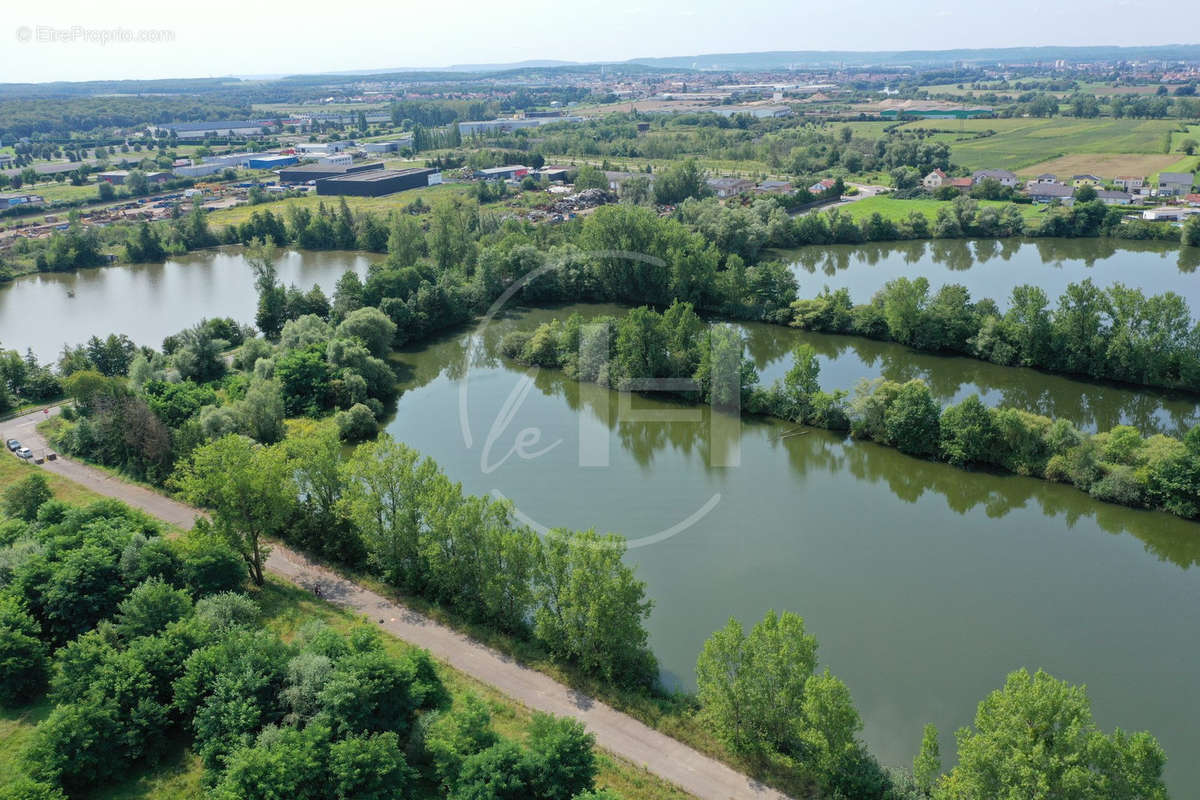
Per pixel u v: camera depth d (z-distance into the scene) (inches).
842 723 1999.3
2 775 2096.5
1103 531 3531.0
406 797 1967.3
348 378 4859.7
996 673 2596.0
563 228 7810.0
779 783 2074.3
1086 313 5054.1
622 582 2409.0
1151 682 2561.5
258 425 4274.1
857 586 3080.7
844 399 4744.1
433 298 6299.2
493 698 2370.8
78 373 4756.4
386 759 1931.6
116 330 6875.0
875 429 4323.3
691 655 2664.9
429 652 2524.6
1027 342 5285.4
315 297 6501.0
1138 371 4916.3
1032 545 3405.5
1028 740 1742.1
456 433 4542.3
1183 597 3026.6
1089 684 2551.7
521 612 2674.7
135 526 3063.5
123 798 2052.2
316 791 1925.4
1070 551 3356.3
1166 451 3609.7
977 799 1768.0
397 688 2176.4
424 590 2925.7
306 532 3262.8
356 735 2047.2
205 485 2861.7
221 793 1852.9
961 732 1934.1
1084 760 1712.6
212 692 2223.2
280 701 2178.9
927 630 2817.4
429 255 7780.5
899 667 2618.1
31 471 4023.1
